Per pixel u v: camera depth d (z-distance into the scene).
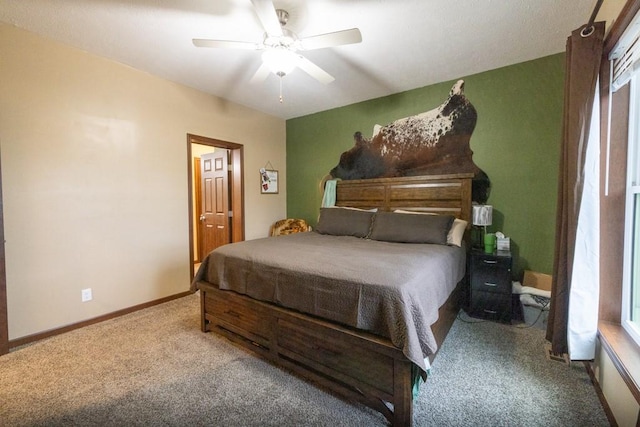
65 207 2.46
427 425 1.43
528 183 2.83
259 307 2.01
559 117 2.66
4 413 1.52
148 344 2.24
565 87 1.92
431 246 2.55
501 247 2.79
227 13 2.03
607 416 1.46
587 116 1.69
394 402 1.43
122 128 2.82
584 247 1.71
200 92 3.54
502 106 2.93
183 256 3.40
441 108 3.30
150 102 3.04
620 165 1.70
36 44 2.28
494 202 3.00
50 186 2.37
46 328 2.36
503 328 2.46
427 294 1.65
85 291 2.58
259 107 4.21
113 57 2.68
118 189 2.80
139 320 2.70
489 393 1.65
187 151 3.41
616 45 1.58
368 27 2.21
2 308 2.09
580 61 1.73
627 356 1.38
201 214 4.74
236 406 1.58
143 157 3.00
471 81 3.09
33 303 2.29
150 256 3.08
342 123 4.15
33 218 2.28
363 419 1.49
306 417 1.50
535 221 2.81
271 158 4.61
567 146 1.85
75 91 2.50
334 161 4.29
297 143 4.71
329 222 3.44
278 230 4.45
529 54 2.66
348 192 3.94
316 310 1.73
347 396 1.59
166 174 3.21
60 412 1.53
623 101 1.68
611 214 1.73
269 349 1.97
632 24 1.40
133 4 1.93
